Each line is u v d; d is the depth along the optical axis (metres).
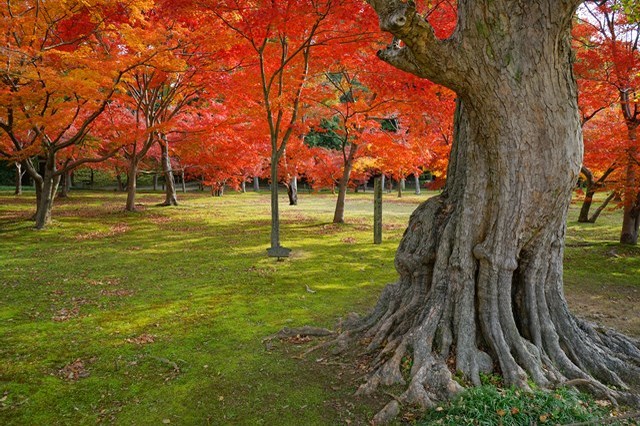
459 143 4.73
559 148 3.87
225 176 21.30
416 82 9.38
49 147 13.11
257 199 28.12
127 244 11.66
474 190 4.17
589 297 7.26
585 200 16.70
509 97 3.71
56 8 10.30
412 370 3.93
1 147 14.74
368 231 14.36
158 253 10.59
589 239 13.12
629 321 6.12
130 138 13.19
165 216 17.55
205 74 12.73
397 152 13.64
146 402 3.89
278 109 10.11
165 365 4.61
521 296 4.33
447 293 4.32
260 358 4.73
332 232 14.07
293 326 5.76
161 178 43.47
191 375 4.38
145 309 6.45
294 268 9.18
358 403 3.76
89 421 3.61
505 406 3.35
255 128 14.00
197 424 3.55
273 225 10.34
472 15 3.58
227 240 12.48
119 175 33.31
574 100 3.97
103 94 11.00
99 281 7.97
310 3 8.62
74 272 8.59
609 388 3.84
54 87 10.11
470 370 3.88
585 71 9.51
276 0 8.70
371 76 10.45
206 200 26.55
